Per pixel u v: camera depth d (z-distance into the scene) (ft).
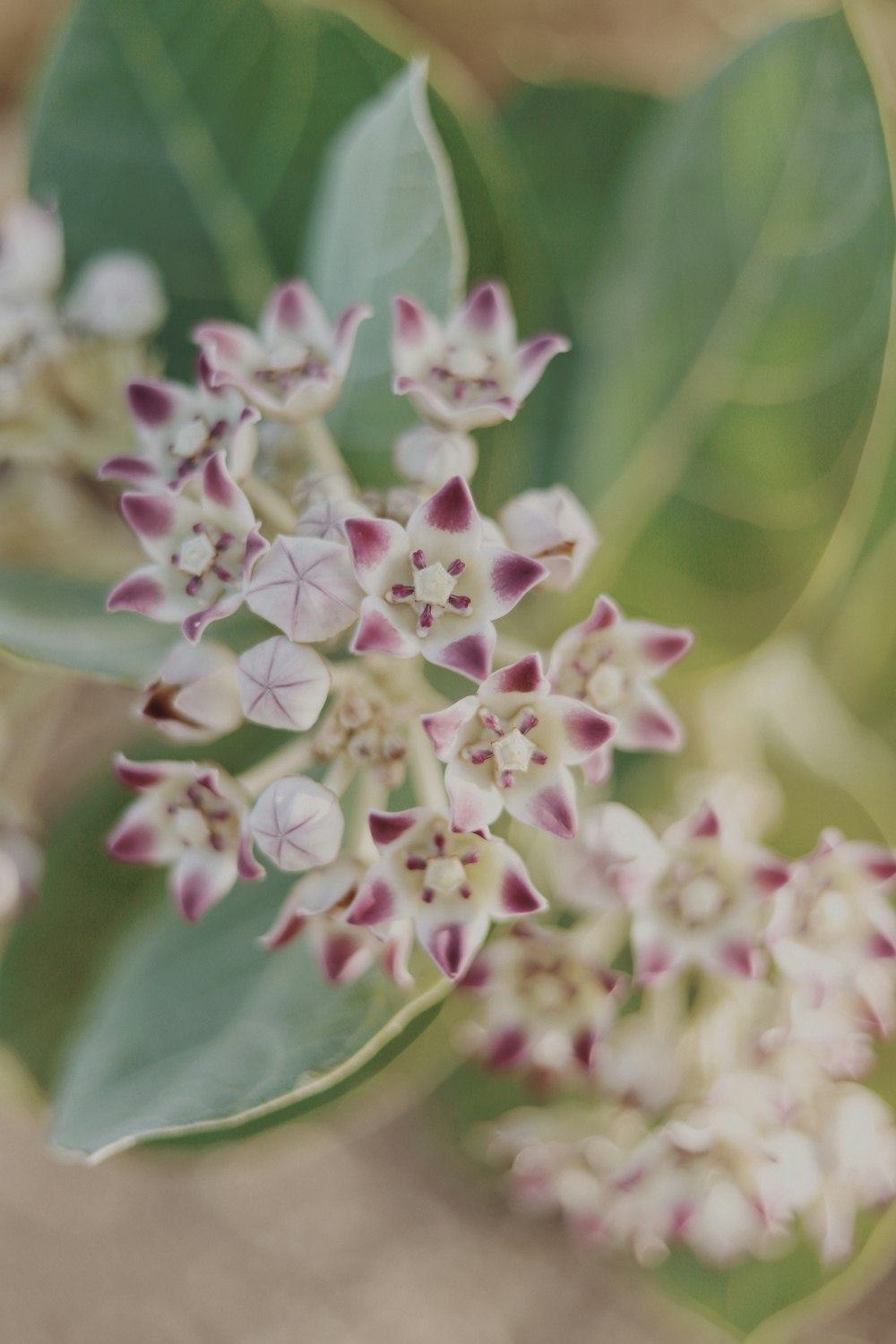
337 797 1.15
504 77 1.81
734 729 1.41
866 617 1.45
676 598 1.30
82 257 1.34
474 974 1.22
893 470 1.37
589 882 1.16
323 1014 1.18
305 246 1.35
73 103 1.32
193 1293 1.60
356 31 1.29
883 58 1.67
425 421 1.24
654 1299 1.50
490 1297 1.58
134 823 1.16
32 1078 1.38
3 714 1.29
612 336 1.35
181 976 1.25
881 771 1.46
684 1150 1.25
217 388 1.16
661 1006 1.26
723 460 1.27
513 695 1.10
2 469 1.26
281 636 1.12
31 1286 1.60
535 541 1.14
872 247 1.24
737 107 1.26
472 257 1.31
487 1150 1.50
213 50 1.31
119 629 1.22
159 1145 1.28
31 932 1.38
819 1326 1.54
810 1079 1.25
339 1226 1.61
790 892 1.17
